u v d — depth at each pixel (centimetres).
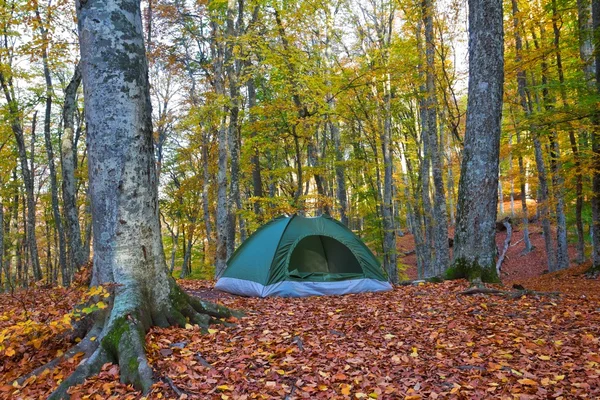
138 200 486
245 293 855
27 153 2341
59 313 549
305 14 1292
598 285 1083
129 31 480
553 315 599
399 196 2144
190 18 1670
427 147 1741
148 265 493
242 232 1964
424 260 2109
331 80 1335
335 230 905
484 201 866
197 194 2666
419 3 1252
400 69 1348
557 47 1212
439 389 367
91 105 475
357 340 499
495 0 847
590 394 351
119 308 450
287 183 2152
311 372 401
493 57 851
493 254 875
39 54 1212
